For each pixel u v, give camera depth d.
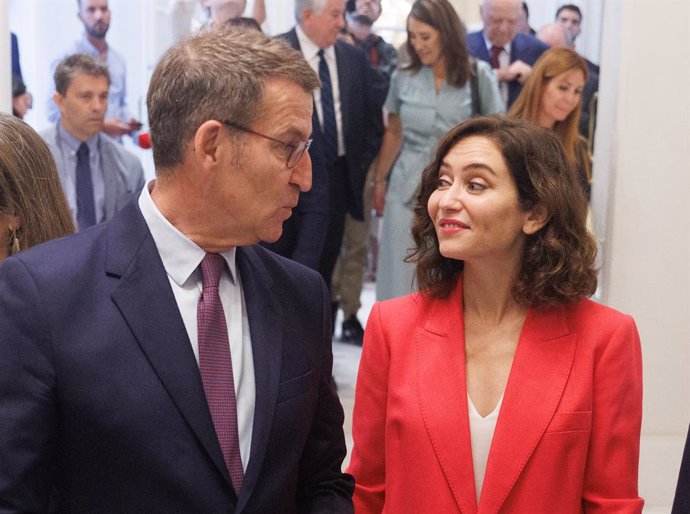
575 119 4.39
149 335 1.40
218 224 1.46
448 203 1.94
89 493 1.36
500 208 1.93
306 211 4.36
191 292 1.48
